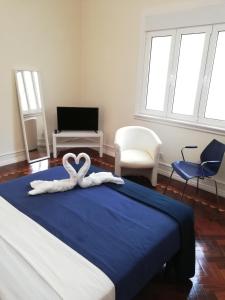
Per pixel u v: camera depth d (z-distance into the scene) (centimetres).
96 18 397
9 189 196
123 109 400
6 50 338
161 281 179
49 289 108
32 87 379
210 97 307
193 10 291
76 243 137
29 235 142
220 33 284
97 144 437
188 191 314
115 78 398
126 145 343
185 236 167
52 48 394
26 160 394
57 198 185
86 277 114
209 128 301
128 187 207
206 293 170
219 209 275
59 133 411
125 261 126
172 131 342
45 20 373
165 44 333
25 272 116
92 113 423
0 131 358
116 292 115
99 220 160
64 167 220
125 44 370
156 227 156
